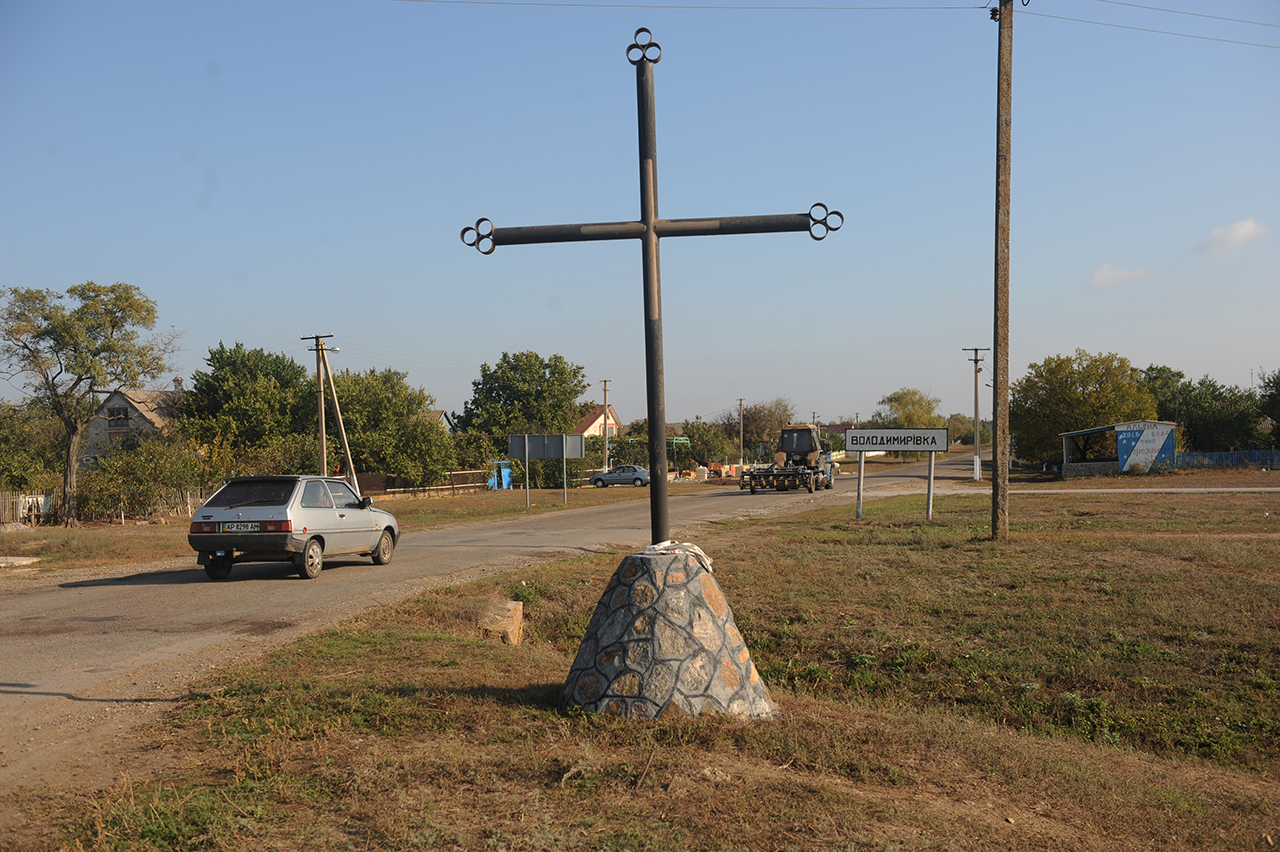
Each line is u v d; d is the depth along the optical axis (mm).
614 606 5660
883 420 124375
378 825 3721
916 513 24688
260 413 48594
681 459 73812
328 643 7926
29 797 4258
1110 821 4656
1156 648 9109
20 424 48219
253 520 12398
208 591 11641
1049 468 63438
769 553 15875
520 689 6234
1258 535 17594
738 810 4000
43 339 31125
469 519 27391
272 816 3852
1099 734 7277
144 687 6535
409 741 4961
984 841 3973
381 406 49562
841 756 4977
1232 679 8281
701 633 5508
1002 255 17094
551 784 4254
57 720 5676
